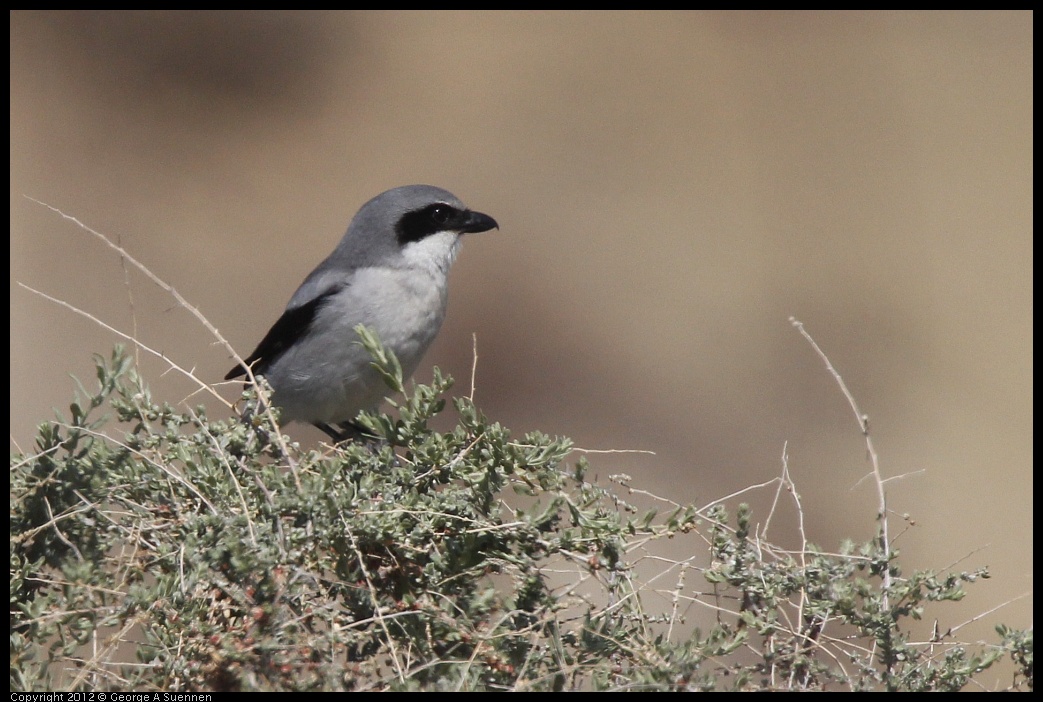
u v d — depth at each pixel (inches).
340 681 139.3
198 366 596.1
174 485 167.8
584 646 152.3
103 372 172.6
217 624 150.2
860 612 159.0
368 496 161.5
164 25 775.7
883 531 168.7
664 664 145.9
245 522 153.8
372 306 292.7
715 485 527.8
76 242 645.9
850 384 586.2
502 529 162.9
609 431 571.5
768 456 542.9
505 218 688.4
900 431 551.8
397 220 300.5
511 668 147.5
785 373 599.5
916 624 326.3
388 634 147.2
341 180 715.4
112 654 147.8
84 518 165.9
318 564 156.6
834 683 154.2
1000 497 498.3
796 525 489.7
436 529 166.4
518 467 168.4
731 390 589.6
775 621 156.9
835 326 624.4
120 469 168.6
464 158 727.7
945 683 154.3
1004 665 206.1
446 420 515.5
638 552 168.7
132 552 166.6
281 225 690.8
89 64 752.3
